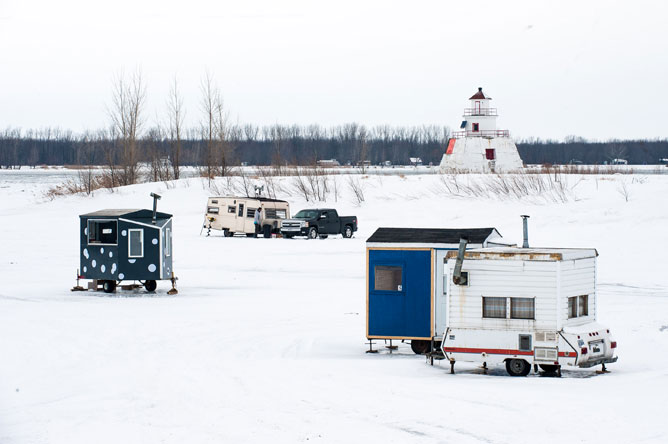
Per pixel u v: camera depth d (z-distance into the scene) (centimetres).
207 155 11238
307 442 1658
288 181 10150
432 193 8881
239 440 1683
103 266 4119
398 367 2464
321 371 2375
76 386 2195
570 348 2238
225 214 7369
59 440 1706
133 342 2827
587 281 2381
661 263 4803
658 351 2623
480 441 1630
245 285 4428
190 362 2508
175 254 5859
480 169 13400
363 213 8556
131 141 11319
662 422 1706
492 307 2328
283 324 3231
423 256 2694
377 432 1712
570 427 1700
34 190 13388
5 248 6331
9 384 2223
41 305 3694
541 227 6638
